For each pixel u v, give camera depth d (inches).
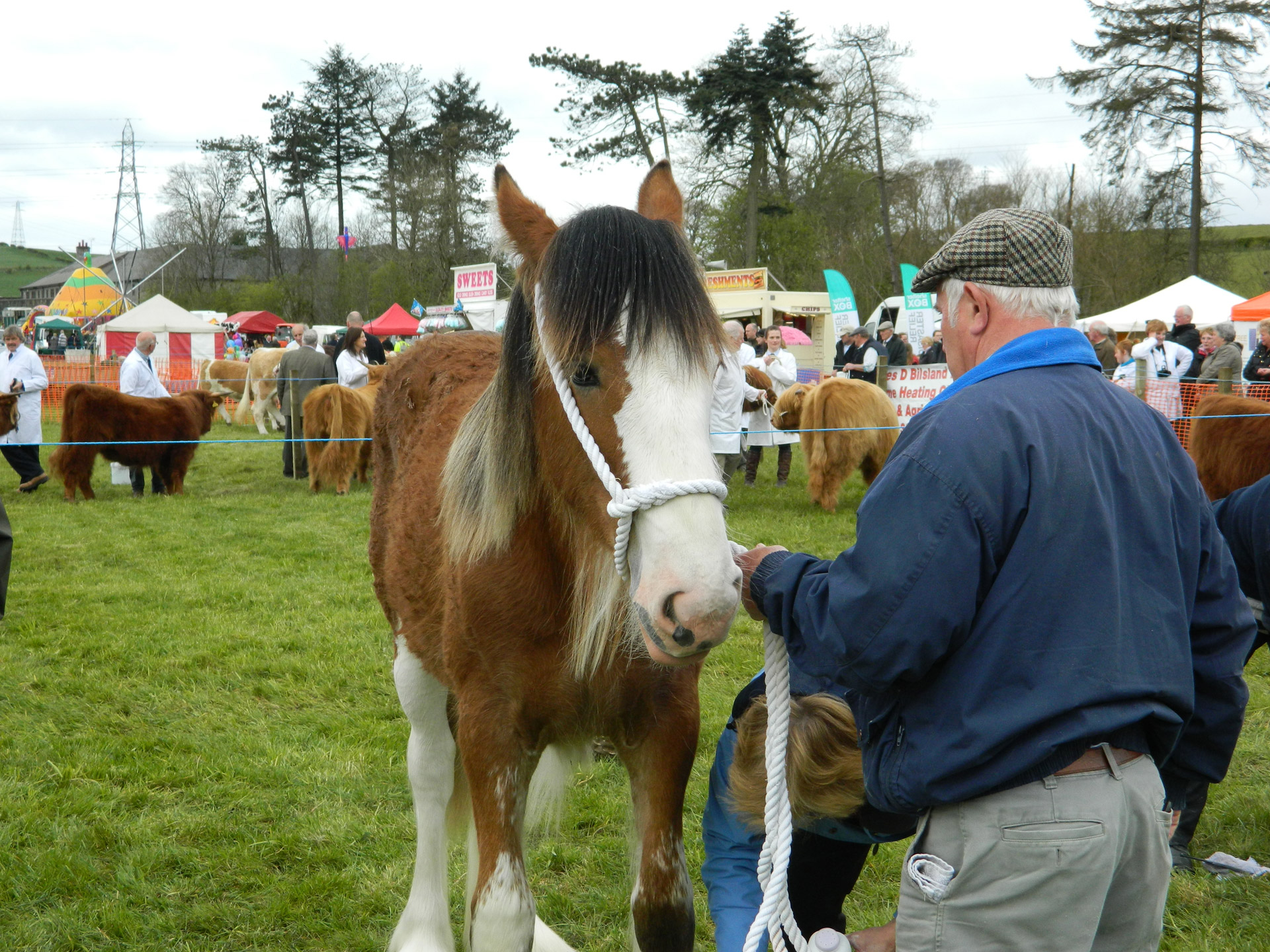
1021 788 52.4
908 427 57.7
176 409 393.1
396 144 1713.8
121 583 249.1
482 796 78.2
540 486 74.2
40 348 1206.3
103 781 138.6
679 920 76.5
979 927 53.6
